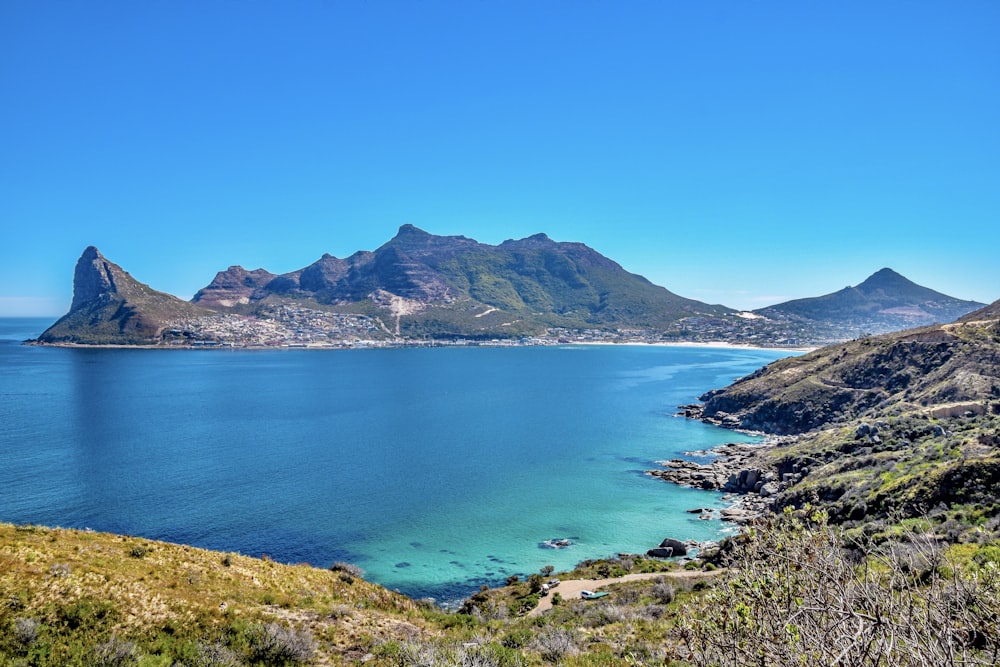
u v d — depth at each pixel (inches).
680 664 335.3
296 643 957.2
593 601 1672.0
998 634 236.4
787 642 266.8
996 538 1038.4
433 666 844.6
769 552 302.8
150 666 799.1
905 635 242.2
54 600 917.2
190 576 1197.1
